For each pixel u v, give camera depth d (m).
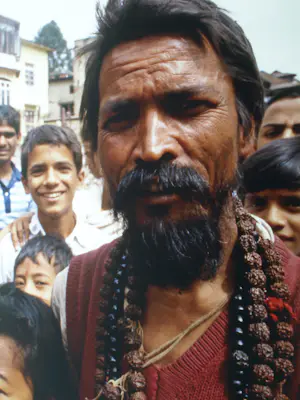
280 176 0.79
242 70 0.54
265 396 0.52
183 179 0.47
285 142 0.84
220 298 0.56
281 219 0.80
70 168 0.88
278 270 0.57
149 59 0.49
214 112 0.50
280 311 0.56
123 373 0.58
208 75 0.50
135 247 0.52
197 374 0.54
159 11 0.49
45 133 0.87
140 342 0.57
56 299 0.70
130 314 0.58
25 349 0.69
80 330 0.65
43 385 0.68
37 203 0.88
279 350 0.54
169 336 0.56
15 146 0.99
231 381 0.54
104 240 0.87
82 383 0.62
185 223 0.49
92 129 0.64
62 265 0.83
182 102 0.49
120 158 0.51
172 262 0.50
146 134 0.48
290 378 0.56
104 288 0.62
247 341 0.55
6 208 0.96
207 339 0.55
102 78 0.54
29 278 0.82
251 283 0.55
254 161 0.82
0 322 0.70
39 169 0.87
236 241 0.58
